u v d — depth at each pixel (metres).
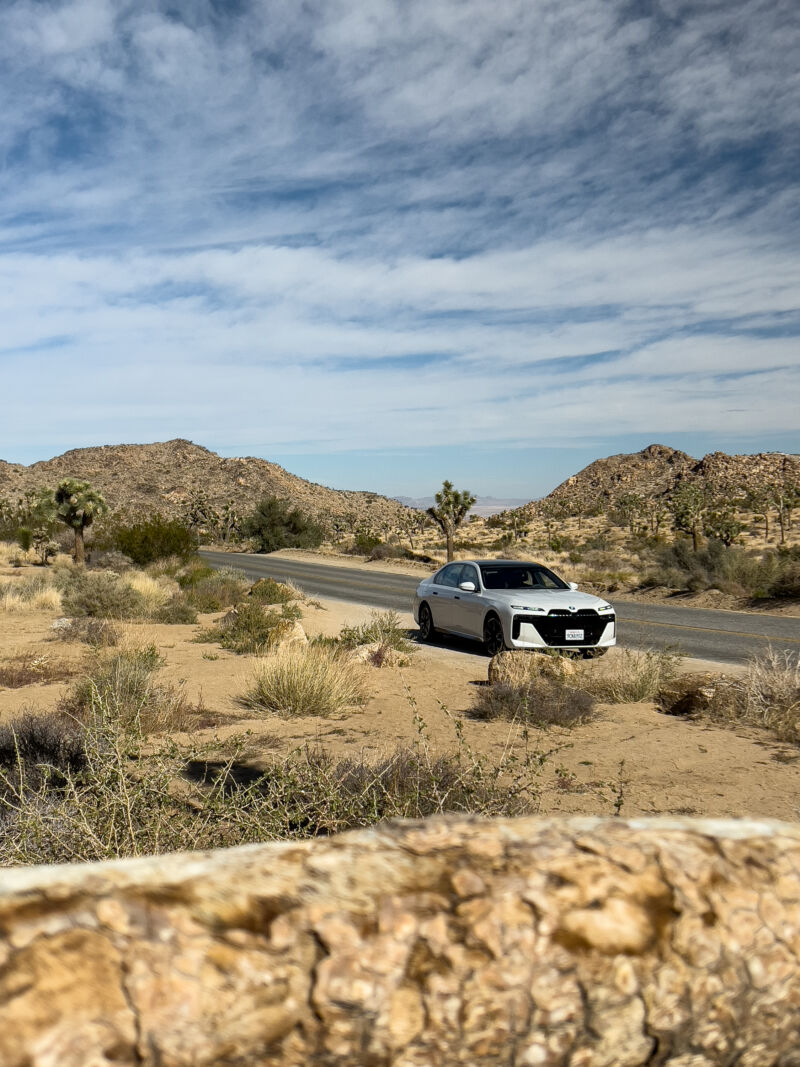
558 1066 0.74
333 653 12.03
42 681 11.12
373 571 41.25
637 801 5.82
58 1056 0.60
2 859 3.53
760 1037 0.80
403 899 0.76
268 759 6.67
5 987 0.61
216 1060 0.65
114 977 0.64
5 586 25.94
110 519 48.62
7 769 5.65
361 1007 0.69
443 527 47.50
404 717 8.97
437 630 15.84
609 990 0.75
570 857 0.83
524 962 0.74
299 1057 0.67
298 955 0.70
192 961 0.67
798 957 0.82
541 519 172.12
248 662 13.00
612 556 57.41
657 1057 0.77
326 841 0.83
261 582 24.61
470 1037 0.72
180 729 8.13
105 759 4.12
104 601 19.89
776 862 0.88
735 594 24.86
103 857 3.47
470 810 4.43
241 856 0.79
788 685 9.03
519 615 12.89
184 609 19.98
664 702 9.55
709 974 0.78
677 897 0.81
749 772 6.62
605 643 13.10
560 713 8.50
